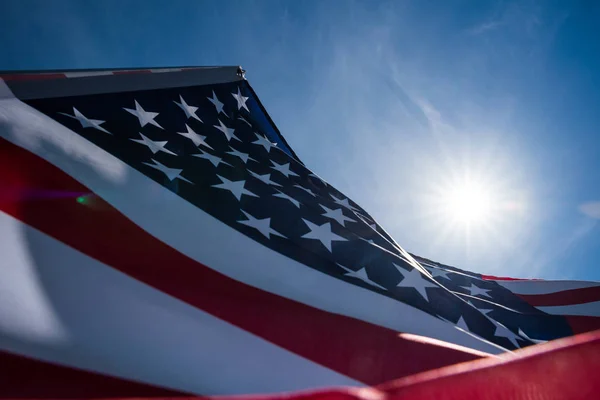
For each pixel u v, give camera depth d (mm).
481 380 1156
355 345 3025
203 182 4793
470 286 7250
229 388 2334
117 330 2477
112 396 2021
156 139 5395
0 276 2447
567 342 1271
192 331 2695
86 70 5453
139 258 3252
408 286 4508
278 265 3941
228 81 8578
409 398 1085
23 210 3078
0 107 4086
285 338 2908
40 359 2076
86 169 3912
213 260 3646
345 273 4254
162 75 6684
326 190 6902
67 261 2854
